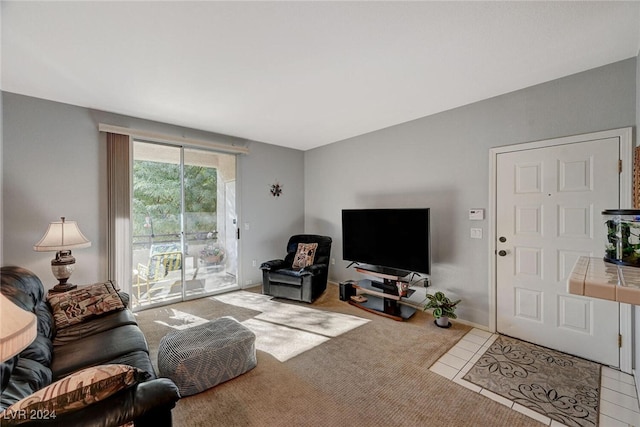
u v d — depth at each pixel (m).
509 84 2.52
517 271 2.66
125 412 0.98
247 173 4.44
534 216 2.55
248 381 2.01
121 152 3.22
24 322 0.82
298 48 1.94
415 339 2.67
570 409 1.72
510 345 2.54
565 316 2.39
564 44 1.91
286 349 2.48
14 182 2.66
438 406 1.76
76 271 2.98
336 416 1.67
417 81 2.45
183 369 1.82
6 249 2.62
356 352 2.43
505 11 1.58
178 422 1.62
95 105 2.97
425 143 3.35
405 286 3.21
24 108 2.70
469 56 2.05
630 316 2.09
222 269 4.22
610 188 2.17
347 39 1.84
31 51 1.95
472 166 2.95
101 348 1.70
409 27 1.72
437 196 3.24
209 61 2.10
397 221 3.32
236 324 2.34
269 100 2.85
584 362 2.25
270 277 3.93
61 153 2.90
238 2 1.49
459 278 3.06
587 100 2.27
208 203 4.07
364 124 3.65
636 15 1.61
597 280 0.99
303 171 5.18
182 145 3.79
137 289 3.47
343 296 3.78
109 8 1.52
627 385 1.95
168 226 3.72
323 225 4.81
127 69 2.21
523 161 2.60
